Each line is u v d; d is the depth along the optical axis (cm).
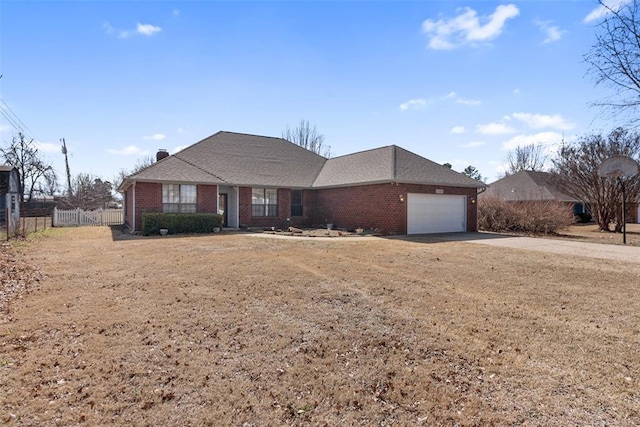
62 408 308
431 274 830
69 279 761
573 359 409
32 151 3978
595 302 621
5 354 407
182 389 342
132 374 368
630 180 2034
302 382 358
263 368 385
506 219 2059
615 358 412
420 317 543
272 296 643
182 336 464
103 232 1861
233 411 309
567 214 2038
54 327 489
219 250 1173
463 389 347
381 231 1773
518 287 719
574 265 952
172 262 954
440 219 1916
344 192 2027
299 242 1395
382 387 350
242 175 2084
